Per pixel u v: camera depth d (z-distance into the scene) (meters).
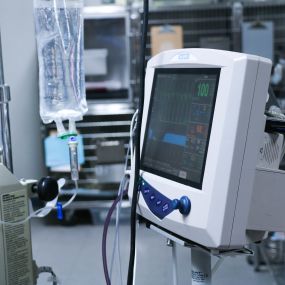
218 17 3.08
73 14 1.09
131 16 2.99
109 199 3.05
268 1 3.05
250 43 3.02
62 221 3.12
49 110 1.08
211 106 0.88
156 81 1.12
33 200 1.06
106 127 3.02
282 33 3.08
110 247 2.59
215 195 0.84
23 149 3.14
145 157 1.10
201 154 0.90
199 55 0.94
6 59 3.04
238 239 0.85
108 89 3.06
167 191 0.98
